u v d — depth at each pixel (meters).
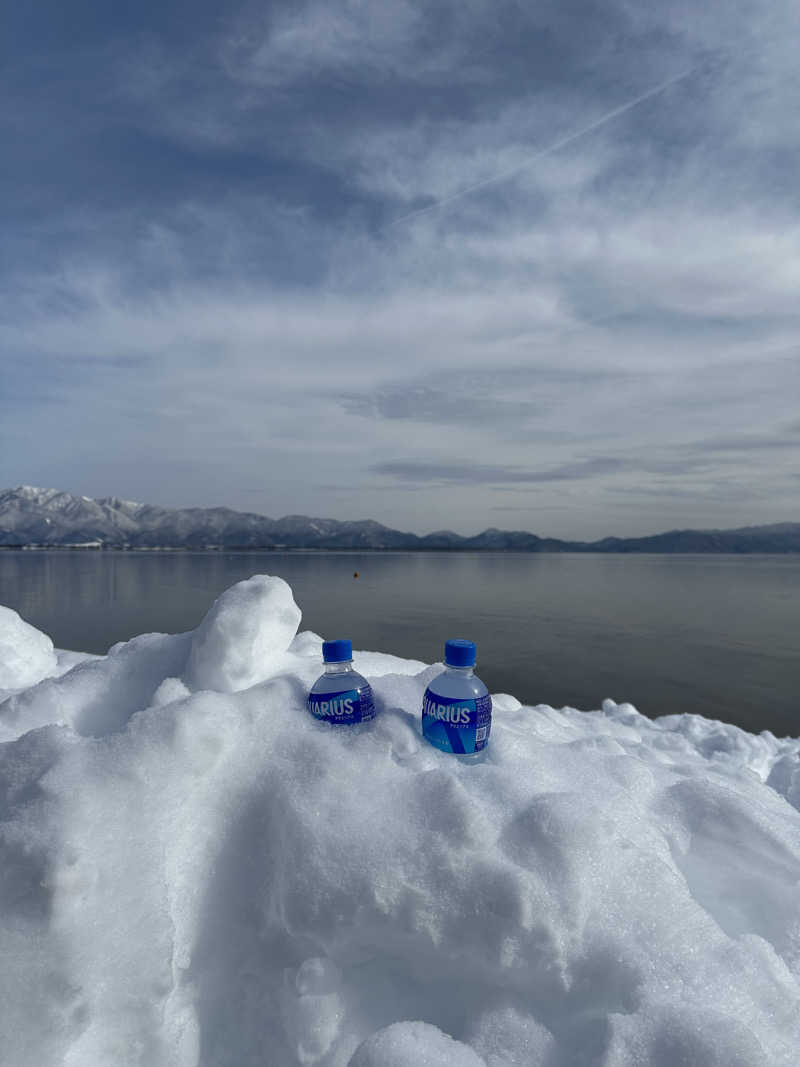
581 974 1.03
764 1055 0.88
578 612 21.97
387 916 1.08
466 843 1.12
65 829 1.02
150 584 33.69
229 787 1.29
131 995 1.00
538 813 1.19
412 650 13.55
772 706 8.51
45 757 1.17
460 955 1.07
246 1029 1.12
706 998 0.98
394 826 1.16
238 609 1.58
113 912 1.01
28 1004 0.94
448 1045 0.98
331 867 1.12
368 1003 1.09
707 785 1.47
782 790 2.98
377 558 123.00
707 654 12.73
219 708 1.32
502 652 12.95
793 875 1.27
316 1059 1.03
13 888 0.98
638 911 1.08
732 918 1.24
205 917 1.20
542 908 1.05
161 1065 1.02
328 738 1.37
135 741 1.19
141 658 1.69
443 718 1.40
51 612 20.02
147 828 1.11
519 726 1.98
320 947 1.11
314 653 2.21
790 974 1.07
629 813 1.33
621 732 3.16
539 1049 0.98
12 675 2.42
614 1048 0.91
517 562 101.50
